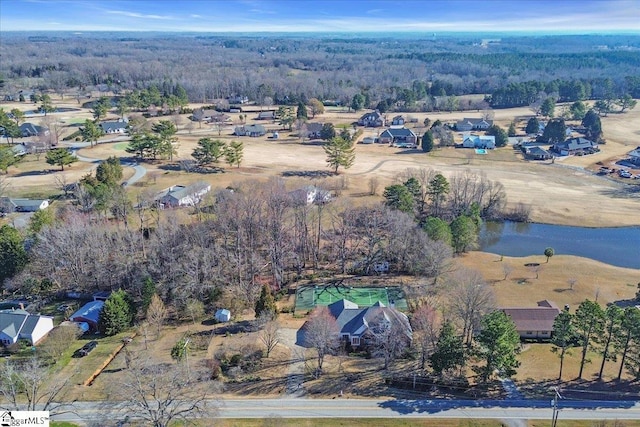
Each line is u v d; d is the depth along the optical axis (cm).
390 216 8794
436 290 7388
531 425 4922
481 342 5394
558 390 5409
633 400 5266
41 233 8112
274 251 8188
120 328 6688
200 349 6216
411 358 6025
